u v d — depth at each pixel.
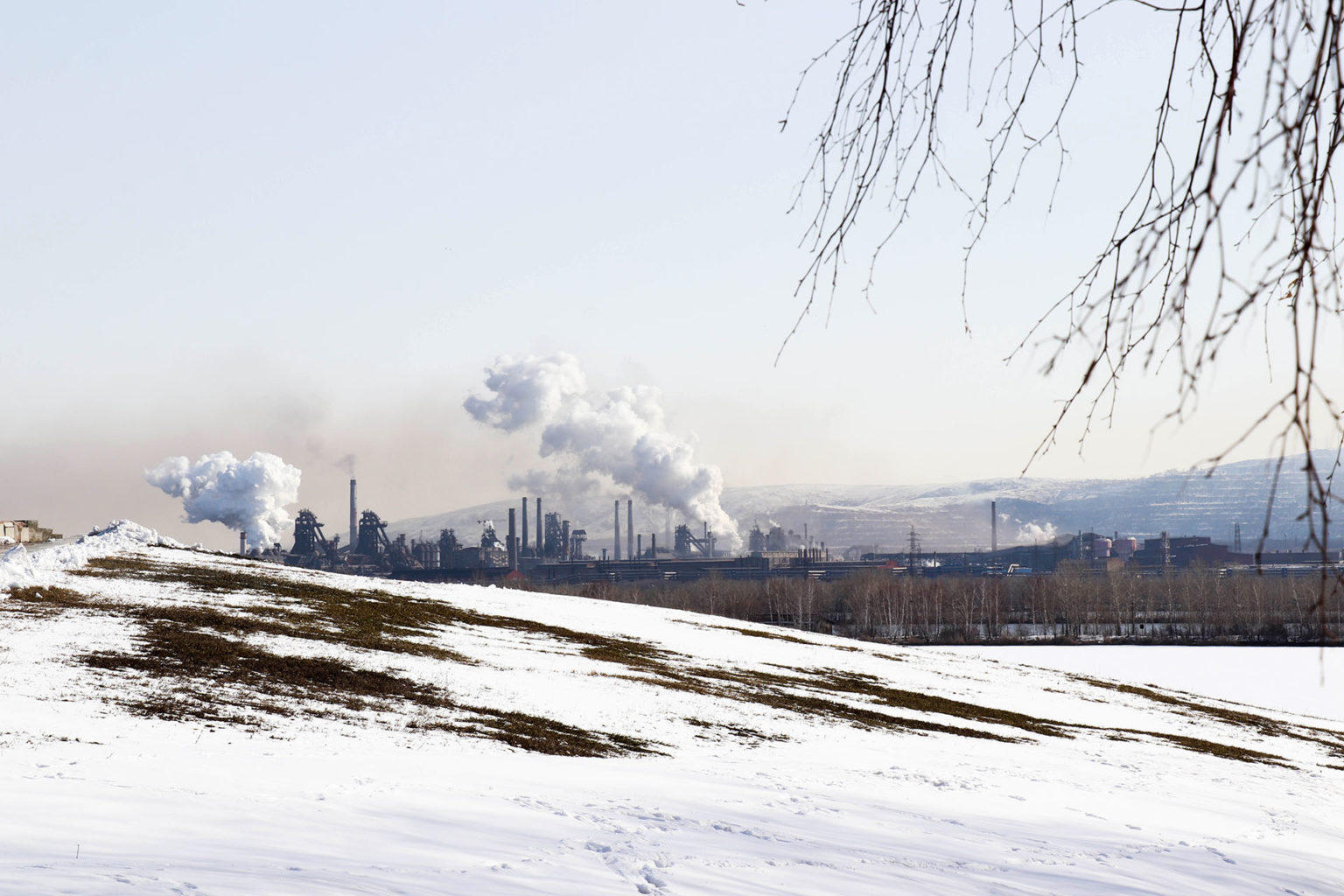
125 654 22.86
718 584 145.62
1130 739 30.45
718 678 33.44
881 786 17.70
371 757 15.91
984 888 11.04
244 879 8.30
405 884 8.67
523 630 41.94
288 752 15.71
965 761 22.03
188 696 19.44
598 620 49.91
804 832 12.99
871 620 128.12
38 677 19.50
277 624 31.42
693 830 12.44
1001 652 93.44
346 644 29.28
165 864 8.70
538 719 21.78
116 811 10.71
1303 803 21.03
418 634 34.97
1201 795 20.53
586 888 9.28
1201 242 2.60
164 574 43.88
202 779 12.93
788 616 134.25
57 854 8.82
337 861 9.34
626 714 23.81
